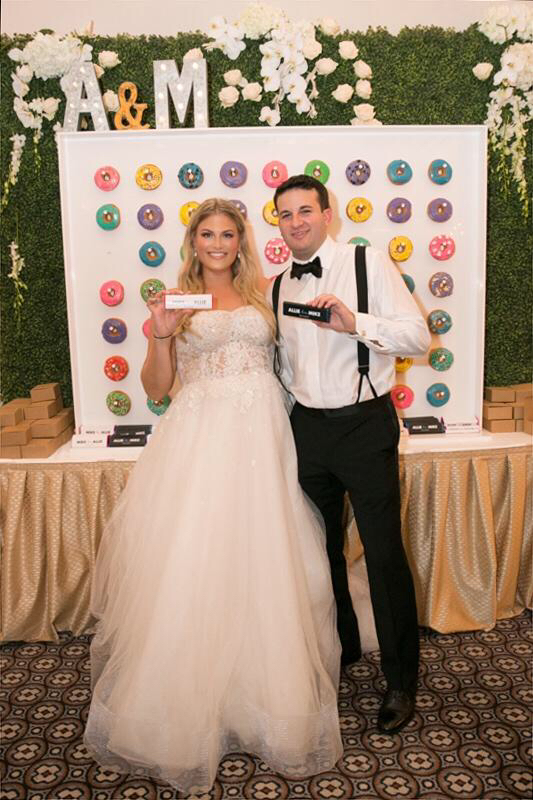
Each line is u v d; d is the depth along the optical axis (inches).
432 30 97.3
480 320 98.9
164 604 65.2
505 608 94.1
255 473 68.9
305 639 67.7
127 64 97.2
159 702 64.4
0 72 96.7
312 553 73.1
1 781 65.8
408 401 100.5
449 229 97.8
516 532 90.9
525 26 95.9
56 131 96.3
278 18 94.0
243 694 67.4
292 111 99.5
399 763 67.2
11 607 88.5
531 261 104.0
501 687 78.7
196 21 100.6
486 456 89.8
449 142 95.6
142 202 95.7
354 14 101.1
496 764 66.7
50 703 77.5
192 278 76.9
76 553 89.7
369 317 67.9
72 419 102.9
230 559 66.5
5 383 104.3
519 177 101.1
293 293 75.7
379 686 80.2
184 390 74.4
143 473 74.5
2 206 100.0
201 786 64.1
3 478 88.5
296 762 65.3
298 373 73.9
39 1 99.3
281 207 71.6
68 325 97.1
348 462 71.5
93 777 66.4
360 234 97.3
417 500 89.0
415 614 73.4
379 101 99.0
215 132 93.4
